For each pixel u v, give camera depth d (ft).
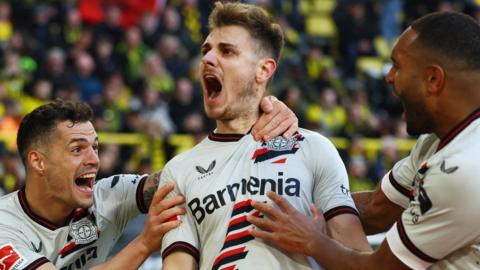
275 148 13.97
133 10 47.42
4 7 44.60
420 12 55.21
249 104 14.16
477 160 11.85
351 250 12.98
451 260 12.43
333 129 45.91
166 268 13.67
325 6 56.90
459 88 12.34
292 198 13.51
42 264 14.93
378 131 46.26
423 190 12.23
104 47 44.29
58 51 42.42
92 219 16.19
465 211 11.82
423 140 14.32
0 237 15.33
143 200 16.44
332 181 13.92
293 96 44.65
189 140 40.83
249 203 13.48
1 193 35.55
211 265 13.43
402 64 12.73
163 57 45.60
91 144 15.89
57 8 45.65
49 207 15.85
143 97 41.29
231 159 13.92
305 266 13.46
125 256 14.48
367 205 15.56
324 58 52.90
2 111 39.99
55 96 41.42
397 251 12.43
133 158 38.96
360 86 51.06
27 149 15.79
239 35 13.96
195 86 43.42
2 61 42.22
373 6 55.57
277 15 53.62
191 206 13.82
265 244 13.26
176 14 47.65
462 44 12.32
